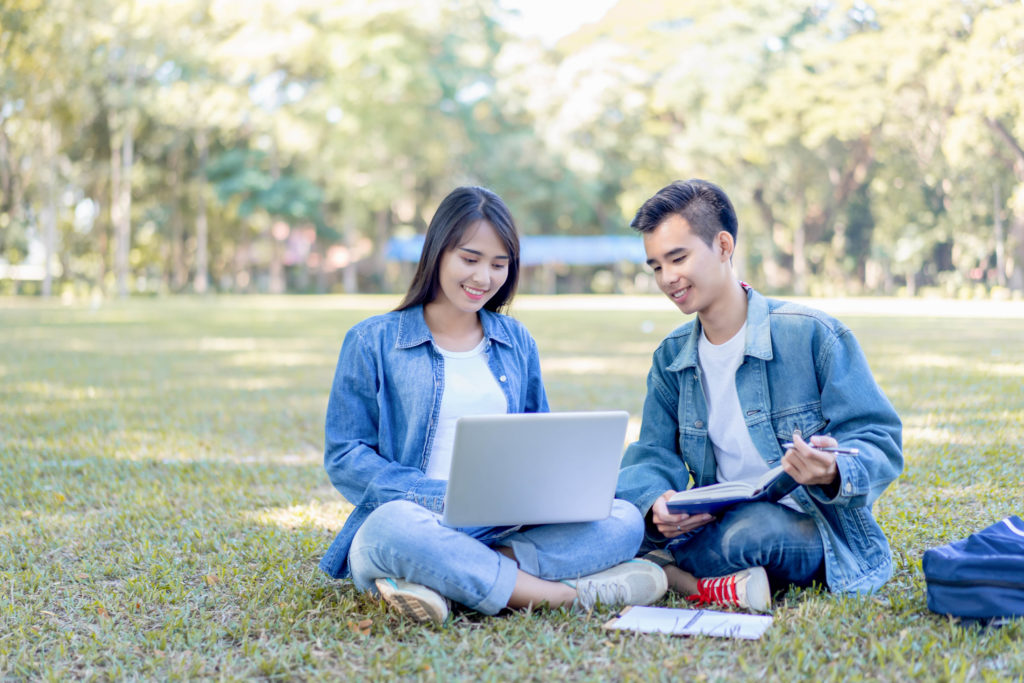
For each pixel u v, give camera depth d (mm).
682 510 2713
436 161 44812
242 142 46062
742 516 2773
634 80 40469
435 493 2732
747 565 2773
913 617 2484
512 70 43406
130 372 10000
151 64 39812
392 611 2670
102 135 41750
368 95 41031
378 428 2949
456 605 2736
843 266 41594
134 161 43156
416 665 2273
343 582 3016
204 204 44375
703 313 2867
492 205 2850
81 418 6855
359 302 34406
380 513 2635
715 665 2246
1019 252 32062
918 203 35750
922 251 36312
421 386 2902
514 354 3045
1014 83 28938
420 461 2898
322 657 2385
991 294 32219
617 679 2191
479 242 2822
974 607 2406
